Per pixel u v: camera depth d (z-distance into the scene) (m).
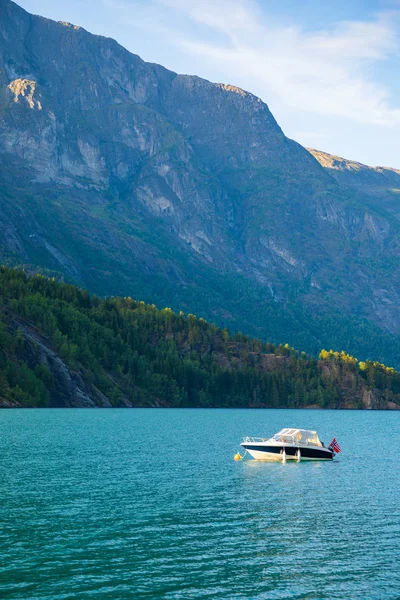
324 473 102.31
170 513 71.69
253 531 65.25
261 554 58.25
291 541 62.16
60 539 61.03
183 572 53.47
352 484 92.06
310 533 64.94
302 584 51.62
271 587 50.97
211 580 52.00
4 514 69.19
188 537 62.72
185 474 97.19
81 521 67.31
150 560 56.03
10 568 53.28
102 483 87.38
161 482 89.62
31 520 67.19
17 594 48.31
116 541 60.88
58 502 75.19
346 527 67.25
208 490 85.00
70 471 96.12
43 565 54.16
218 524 67.69
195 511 73.00
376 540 62.84
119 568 53.94
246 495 82.50
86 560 55.59
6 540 60.25
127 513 71.19
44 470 96.38
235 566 55.12
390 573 54.22
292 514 72.50
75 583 50.59
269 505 76.88
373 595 49.84
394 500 80.69
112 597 48.25
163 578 52.12
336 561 56.78
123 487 85.19
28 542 59.88
